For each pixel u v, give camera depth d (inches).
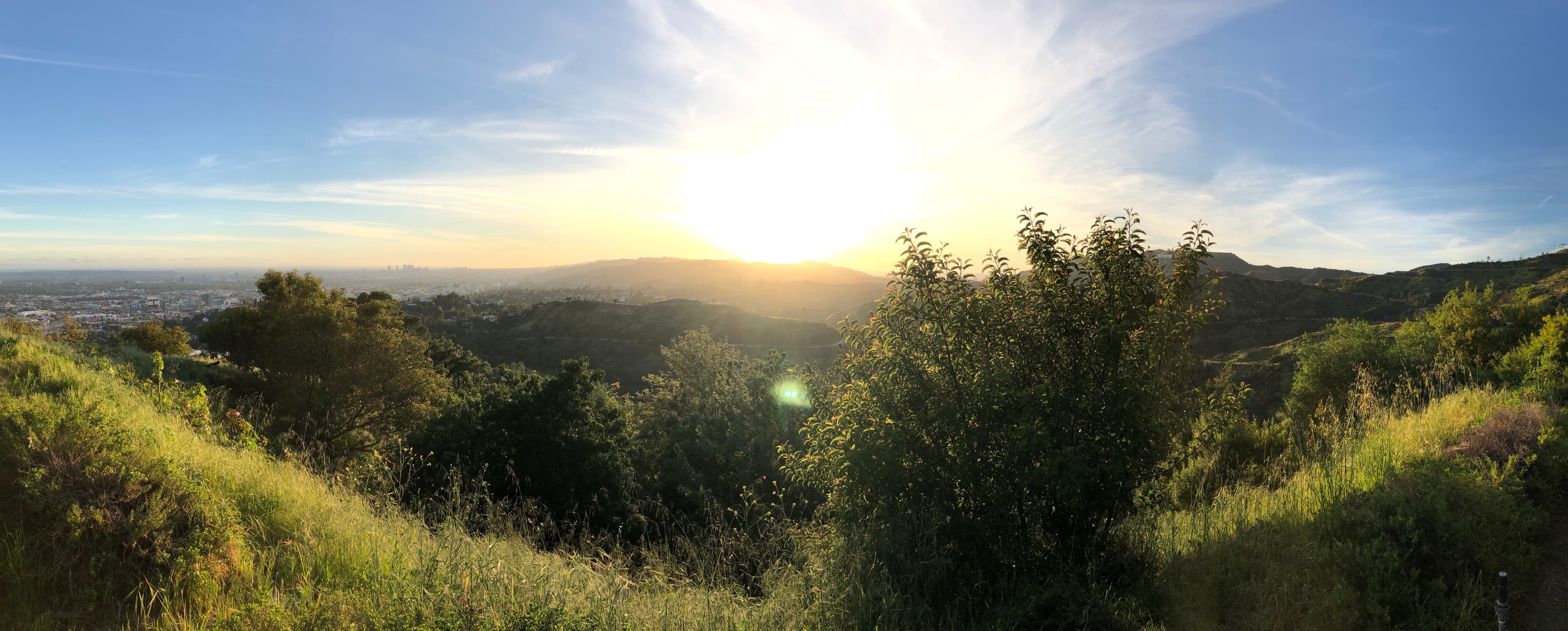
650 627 144.8
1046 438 161.6
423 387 843.4
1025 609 154.3
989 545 178.7
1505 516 149.2
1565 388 264.7
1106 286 177.9
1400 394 336.2
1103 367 175.9
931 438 183.8
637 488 610.2
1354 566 141.8
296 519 167.2
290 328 816.3
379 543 165.2
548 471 562.6
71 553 128.7
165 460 160.9
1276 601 140.7
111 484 142.9
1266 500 209.9
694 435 797.2
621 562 194.7
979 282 187.3
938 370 188.4
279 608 116.6
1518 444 192.1
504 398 613.0
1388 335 861.2
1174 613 150.3
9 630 113.7
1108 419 173.9
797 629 158.4
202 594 129.4
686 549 210.2
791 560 201.6
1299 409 613.9
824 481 209.2
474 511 217.6
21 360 260.8
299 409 755.4
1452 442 219.3
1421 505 150.2
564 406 608.4
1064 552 176.2
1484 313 473.7
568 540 235.3
